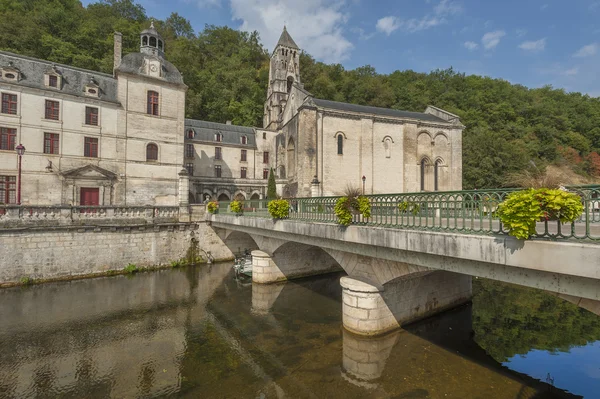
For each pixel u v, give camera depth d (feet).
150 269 66.39
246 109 174.29
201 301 47.98
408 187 105.91
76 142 80.79
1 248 52.06
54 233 56.49
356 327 33.09
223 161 132.26
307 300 48.55
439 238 21.93
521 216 16.52
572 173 163.73
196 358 30.68
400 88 213.66
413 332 35.12
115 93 87.86
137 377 27.37
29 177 75.20
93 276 60.18
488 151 142.72
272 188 110.01
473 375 26.61
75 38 136.46
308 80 208.74
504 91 219.00
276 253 57.72
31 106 75.87
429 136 112.16
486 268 20.65
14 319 40.37
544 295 48.73
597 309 15.97
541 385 25.09
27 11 140.15
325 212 34.99
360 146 100.32
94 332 36.88
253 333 36.40
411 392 24.32
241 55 224.74
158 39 97.09
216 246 75.15
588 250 14.69
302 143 93.45
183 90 96.99
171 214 71.82
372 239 27.68
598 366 28.02
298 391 25.00
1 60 74.13
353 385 25.61
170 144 94.02
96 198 82.79
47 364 29.60
